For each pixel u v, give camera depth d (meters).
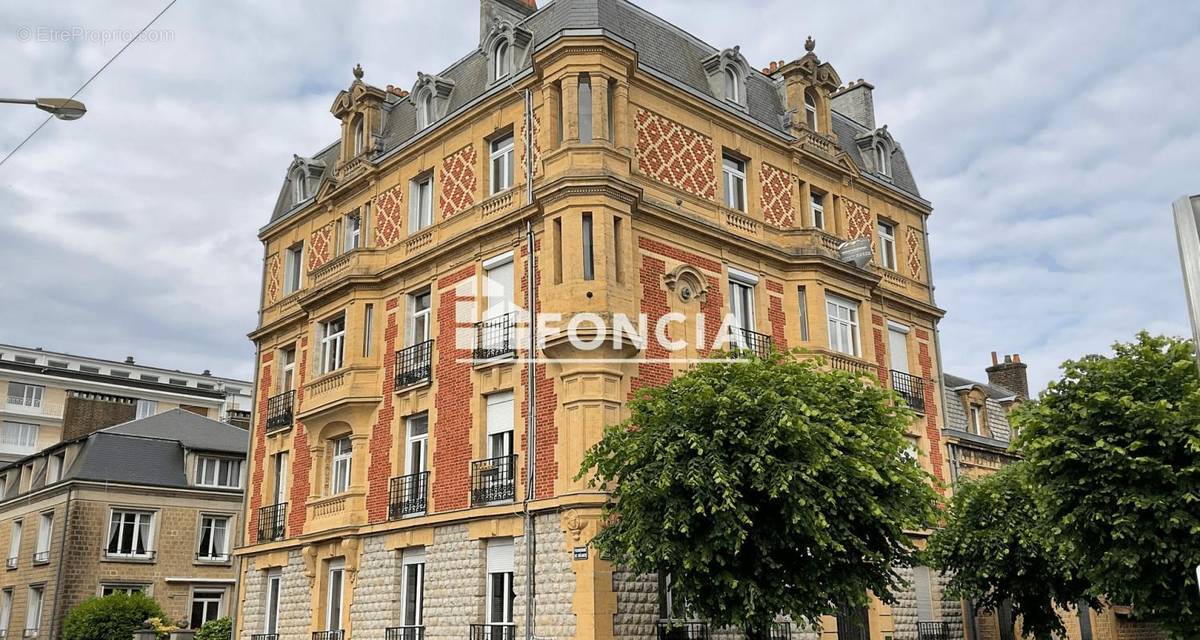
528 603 19.95
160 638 32.88
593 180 20.94
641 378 21.03
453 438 22.94
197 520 40.69
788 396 17.02
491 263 23.17
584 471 17.77
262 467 29.89
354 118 28.97
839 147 28.58
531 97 23.11
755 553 16.80
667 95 23.64
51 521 39.84
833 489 16.75
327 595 25.30
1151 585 16.14
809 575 16.77
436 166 25.67
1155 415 16.05
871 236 28.80
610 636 18.78
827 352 24.95
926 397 28.66
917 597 25.91
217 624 33.56
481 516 21.39
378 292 26.23
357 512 24.61
